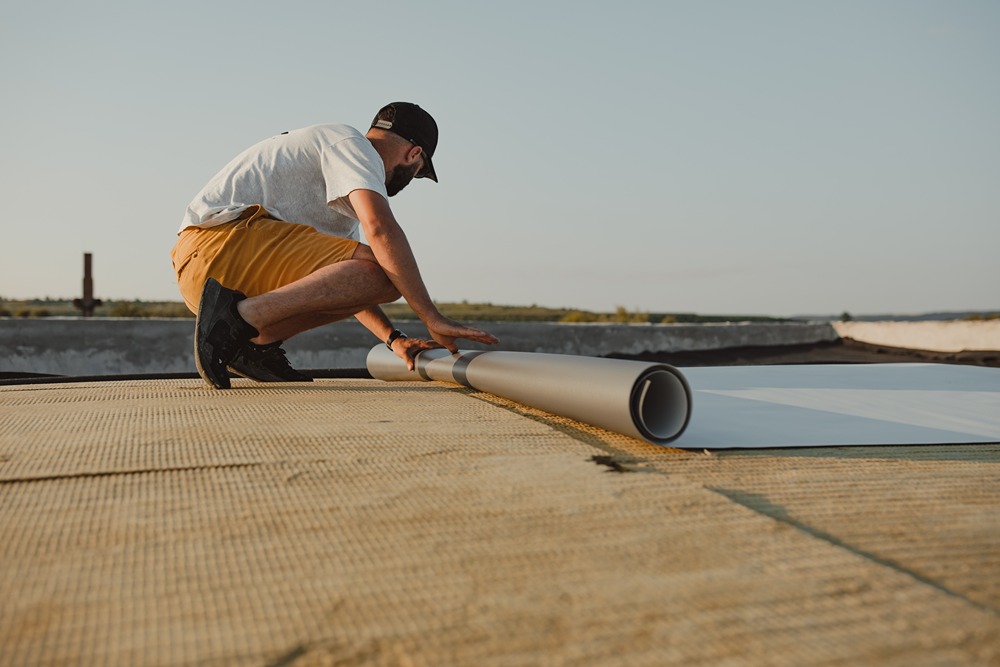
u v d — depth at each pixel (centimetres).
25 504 133
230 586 99
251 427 201
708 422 231
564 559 107
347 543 114
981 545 117
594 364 208
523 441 184
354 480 148
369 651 82
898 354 774
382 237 276
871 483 155
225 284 294
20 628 87
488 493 139
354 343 645
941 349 770
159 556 109
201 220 296
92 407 238
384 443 180
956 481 158
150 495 138
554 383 217
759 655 80
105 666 79
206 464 159
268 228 295
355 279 284
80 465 158
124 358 595
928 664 78
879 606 91
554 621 88
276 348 334
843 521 129
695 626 86
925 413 261
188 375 384
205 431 194
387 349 396
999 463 177
